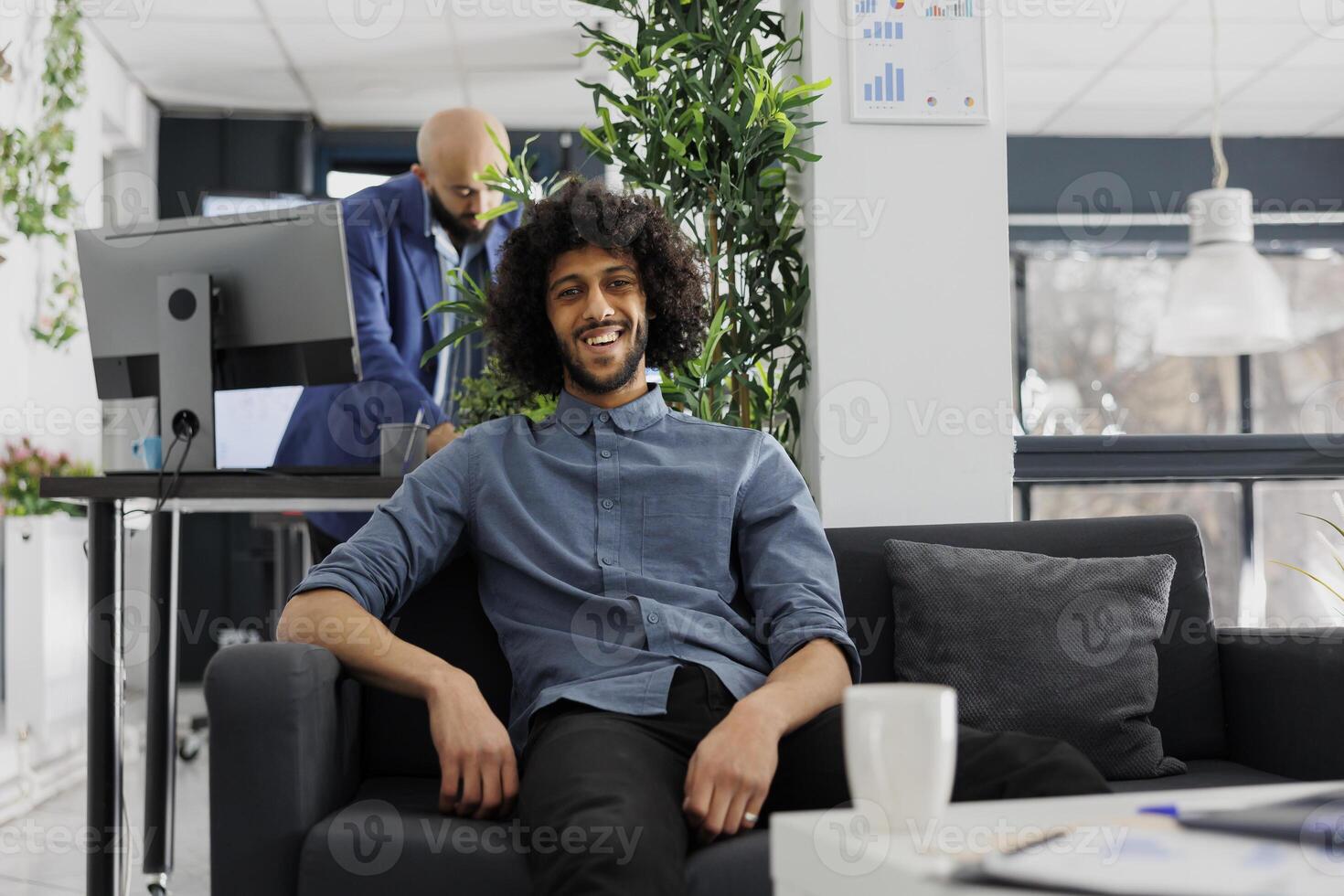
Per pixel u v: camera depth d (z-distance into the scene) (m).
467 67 5.17
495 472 1.52
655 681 1.35
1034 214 5.86
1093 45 4.77
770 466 1.57
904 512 2.05
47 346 4.07
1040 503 3.97
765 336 2.10
